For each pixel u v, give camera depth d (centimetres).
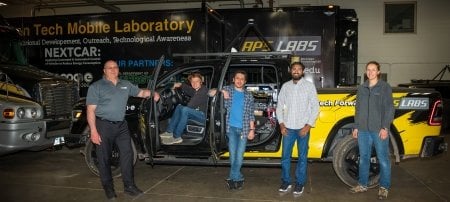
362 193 512
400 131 511
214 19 898
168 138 553
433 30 1348
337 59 909
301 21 898
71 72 956
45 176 610
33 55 973
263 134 561
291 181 549
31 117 634
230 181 524
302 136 486
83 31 943
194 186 552
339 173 518
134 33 914
